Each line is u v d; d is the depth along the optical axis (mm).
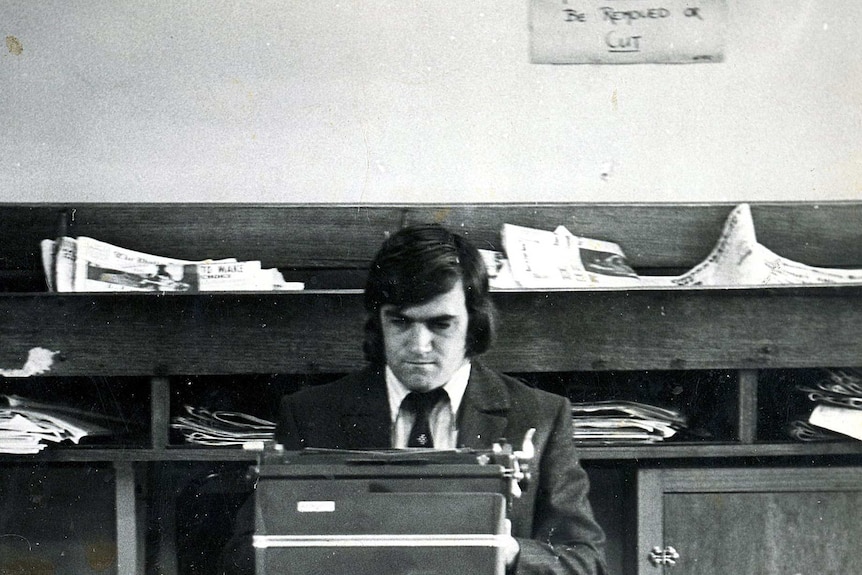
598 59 2340
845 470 2289
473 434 2246
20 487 2244
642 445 2254
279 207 2326
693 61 2352
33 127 2293
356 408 2250
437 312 2221
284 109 2312
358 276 2350
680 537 2279
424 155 2338
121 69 2289
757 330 2234
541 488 2229
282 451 1782
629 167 2369
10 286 2312
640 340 2229
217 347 2195
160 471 2318
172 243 2328
